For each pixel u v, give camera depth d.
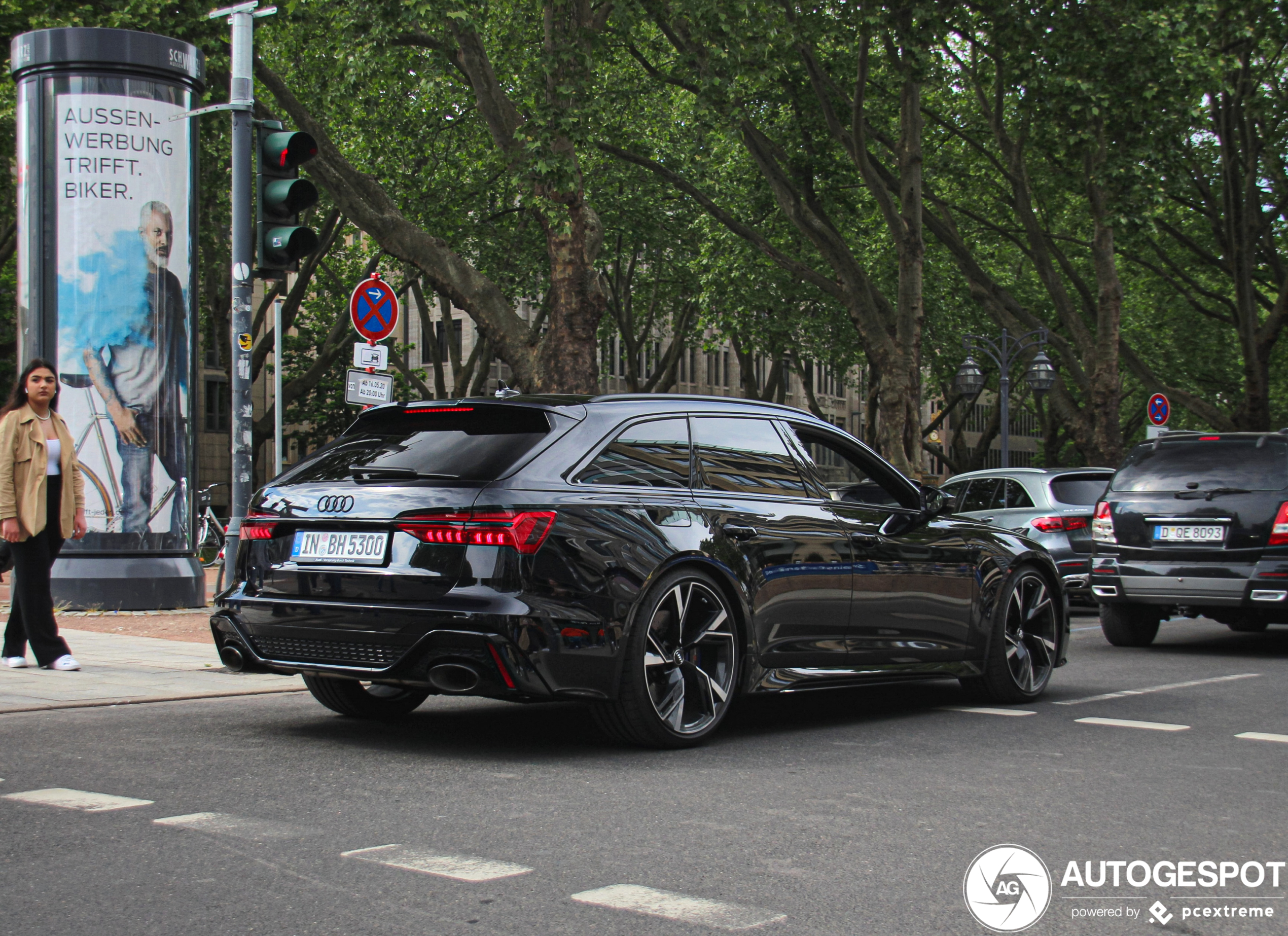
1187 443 11.51
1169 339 41.12
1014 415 53.47
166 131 13.39
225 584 10.23
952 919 3.46
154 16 17.44
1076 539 14.85
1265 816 4.75
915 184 23.86
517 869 3.90
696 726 6.14
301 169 18.20
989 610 7.73
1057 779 5.42
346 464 6.11
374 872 3.84
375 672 5.70
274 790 5.03
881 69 26.56
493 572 5.52
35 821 4.45
